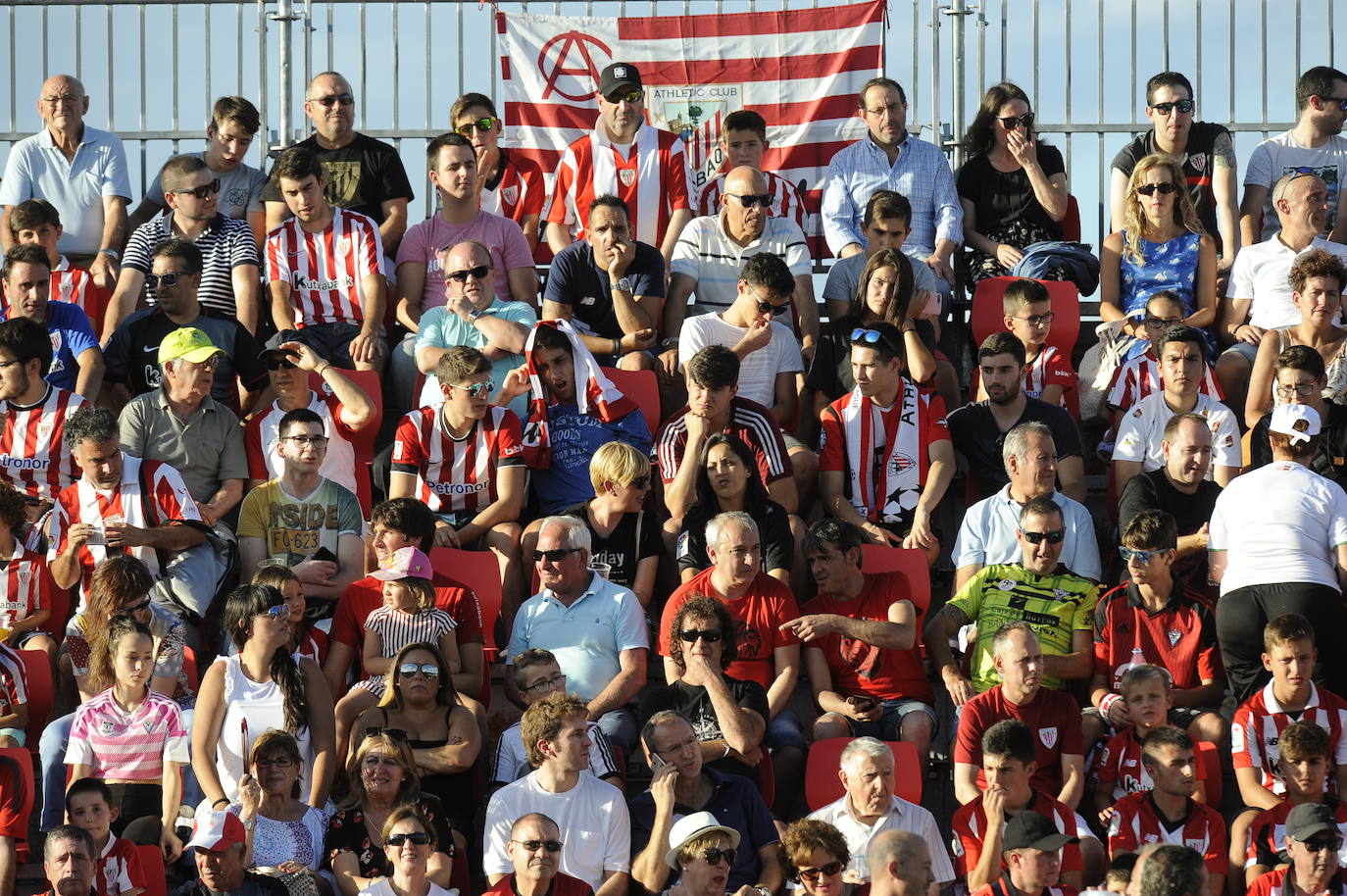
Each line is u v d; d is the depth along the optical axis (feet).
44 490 118.73
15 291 125.70
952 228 142.92
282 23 158.40
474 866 100.27
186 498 113.39
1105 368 128.57
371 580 107.86
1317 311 125.59
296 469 115.24
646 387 126.00
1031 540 108.99
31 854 99.40
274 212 140.67
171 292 126.52
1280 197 135.03
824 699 104.78
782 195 150.92
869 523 117.39
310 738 99.71
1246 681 104.58
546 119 156.15
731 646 102.22
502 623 114.62
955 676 106.93
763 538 111.14
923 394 121.19
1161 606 107.34
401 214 144.56
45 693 104.42
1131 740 100.58
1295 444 111.34
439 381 117.19
